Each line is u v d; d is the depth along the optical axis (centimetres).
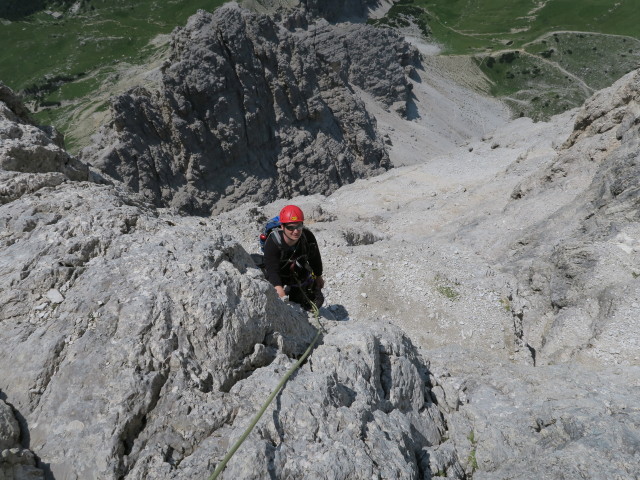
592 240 1516
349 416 453
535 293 1574
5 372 421
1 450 364
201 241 571
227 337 486
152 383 423
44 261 503
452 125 15038
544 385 697
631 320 1117
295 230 648
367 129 10612
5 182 625
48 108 19112
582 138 2750
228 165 8744
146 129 8200
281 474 391
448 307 1475
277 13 12056
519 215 2512
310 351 564
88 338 441
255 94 8856
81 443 382
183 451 407
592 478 479
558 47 19762
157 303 476
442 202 4009
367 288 1533
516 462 543
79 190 638
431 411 611
